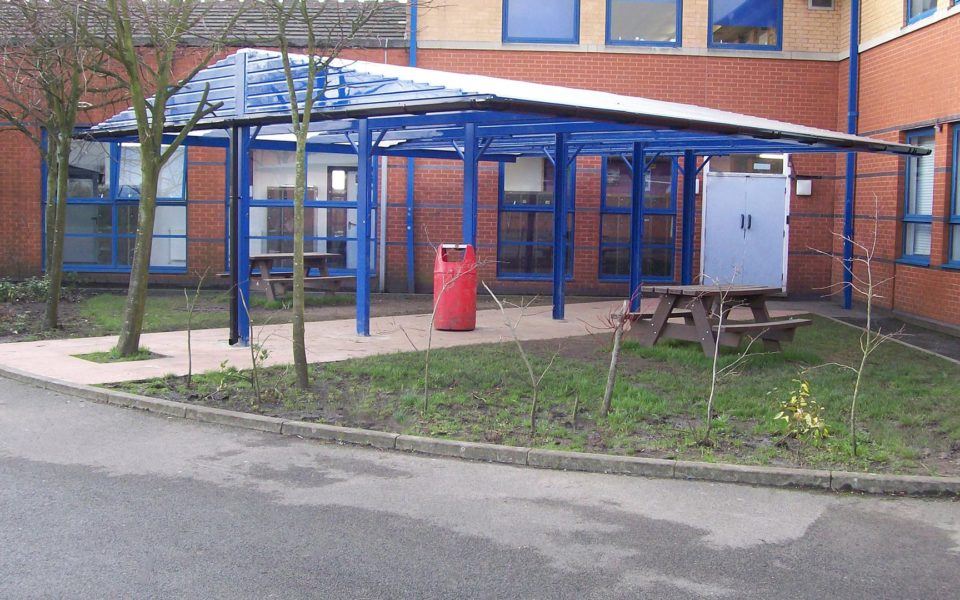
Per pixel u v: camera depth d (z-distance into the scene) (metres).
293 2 8.99
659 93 18.48
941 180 14.45
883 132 16.38
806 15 18.52
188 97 12.50
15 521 5.45
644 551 5.22
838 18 18.53
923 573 4.97
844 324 14.62
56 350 11.12
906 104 15.55
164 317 14.21
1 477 6.32
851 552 5.27
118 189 19.02
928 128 14.98
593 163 18.75
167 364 10.20
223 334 12.59
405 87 10.09
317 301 16.81
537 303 17.58
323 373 9.65
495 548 5.21
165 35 10.93
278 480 6.43
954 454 7.15
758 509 6.02
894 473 6.61
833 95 18.58
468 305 13.16
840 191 18.28
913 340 13.05
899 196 15.84
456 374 9.57
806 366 10.59
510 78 18.39
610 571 4.91
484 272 18.89
